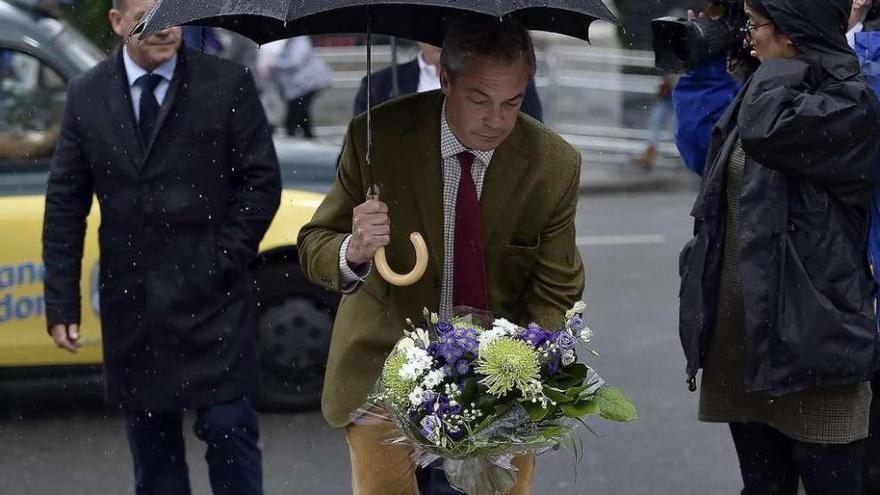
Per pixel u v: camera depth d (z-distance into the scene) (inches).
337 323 431.2
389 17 440.1
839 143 442.6
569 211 413.4
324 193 775.1
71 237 547.8
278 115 1513.3
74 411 788.6
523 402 374.3
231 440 535.8
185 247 533.0
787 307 450.0
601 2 391.9
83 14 1346.0
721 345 480.1
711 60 510.6
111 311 536.7
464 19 394.3
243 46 1486.2
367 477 426.3
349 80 1768.0
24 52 749.9
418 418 377.4
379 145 408.5
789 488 502.0
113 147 529.7
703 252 473.4
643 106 1838.1
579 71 1852.9
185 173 530.6
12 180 732.7
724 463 698.8
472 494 391.5
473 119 390.0
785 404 470.0
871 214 470.3
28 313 727.1
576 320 385.4
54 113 748.6
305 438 730.8
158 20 382.6
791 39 450.0
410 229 412.2
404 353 381.4
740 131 448.1
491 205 407.5
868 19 514.9
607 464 698.8
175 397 532.1
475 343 375.9
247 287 543.8
